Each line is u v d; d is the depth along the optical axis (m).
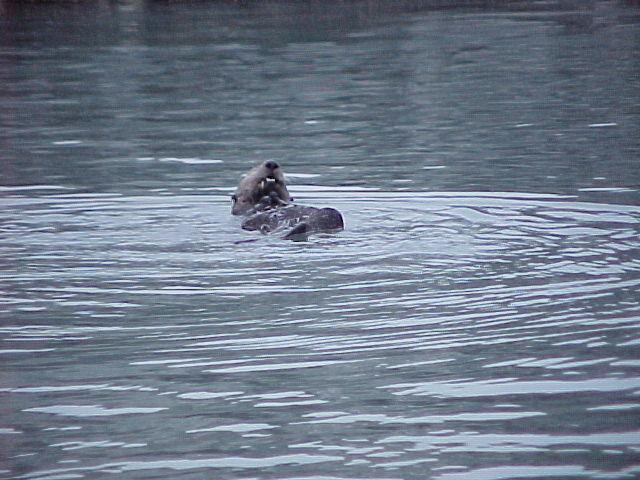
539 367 19.83
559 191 35.34
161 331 22.20
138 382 19.62
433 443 16.94
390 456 16.55
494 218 31.72
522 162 40.62
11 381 19.75
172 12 98.81
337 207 33.78
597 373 19.45
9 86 62.78
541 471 15.94
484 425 17.53
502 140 45.22
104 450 16.92
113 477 16.02
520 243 28.53
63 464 16.45
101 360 20.72
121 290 24.95
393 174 39.16
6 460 16.62
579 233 29.62
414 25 86.50
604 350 20.52
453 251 27.80
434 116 51.38
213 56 72.38
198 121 51.69
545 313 22.70
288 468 16.20
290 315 22.95
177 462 16.47
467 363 20.16
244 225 30.66
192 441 17.20
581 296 23.77
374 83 61.22
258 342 21.47
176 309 23.52
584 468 15.99
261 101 56.62
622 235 29.27
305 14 95.31
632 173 37.91
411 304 23.48
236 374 19.92
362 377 19.67
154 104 56.47
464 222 31.20
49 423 17.94
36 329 22.44
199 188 37.41
